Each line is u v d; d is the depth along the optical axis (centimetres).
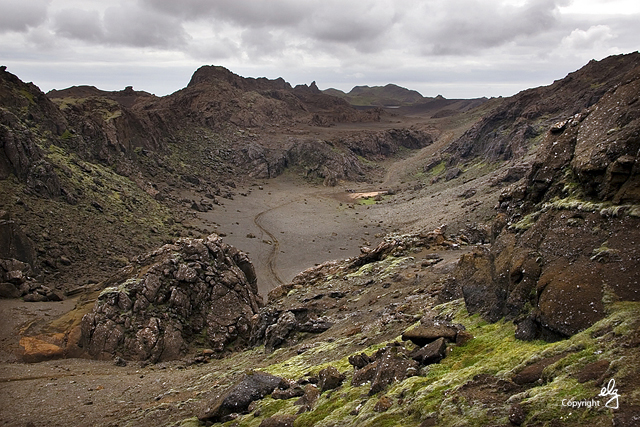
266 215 12500
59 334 4622
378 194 15612
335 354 2567
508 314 1839
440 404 1362
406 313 2797
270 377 2269
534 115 14725
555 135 2342
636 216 1617
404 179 18600
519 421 1141
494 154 14175
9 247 6072
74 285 6291
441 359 1727
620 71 15150
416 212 11419
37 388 3412
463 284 2447
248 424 1881
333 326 3372
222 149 18250
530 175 2372
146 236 8750
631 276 1470
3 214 6325
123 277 5181
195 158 16750
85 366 4044
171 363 4138
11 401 3152
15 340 4462
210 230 10369
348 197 15500
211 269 4959
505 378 1364
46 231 7256
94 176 10169
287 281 7650
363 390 1742
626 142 1769
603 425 1002
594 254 1623
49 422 2733
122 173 11625
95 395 3219
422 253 4675
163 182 13238
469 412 1268
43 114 10781
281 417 1766
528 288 1794
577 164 1966
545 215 2005
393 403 1515
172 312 4559
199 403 2492
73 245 7312
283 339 3519
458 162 17062
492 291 2094
